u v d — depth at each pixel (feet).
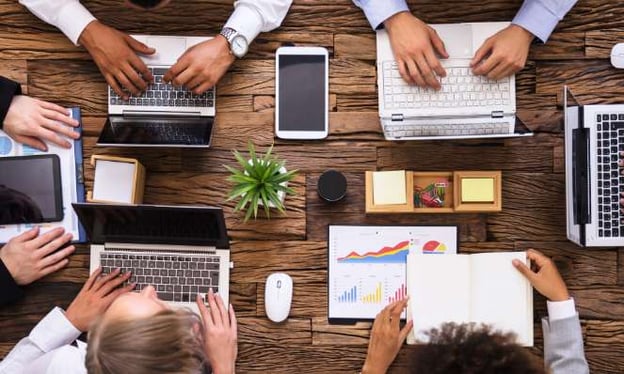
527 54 5.97
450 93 5.83
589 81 6.11
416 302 5.92
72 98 6.11
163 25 6.12
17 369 5.66
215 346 5.71
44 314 6.05
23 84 6.13
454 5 6.09
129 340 4.39
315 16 6.10
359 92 6.12
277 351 6.04
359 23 6.11
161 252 5.87
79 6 5.85
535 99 6.11
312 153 6.10
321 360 6.04
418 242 6.04
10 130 5.96
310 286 6.05
